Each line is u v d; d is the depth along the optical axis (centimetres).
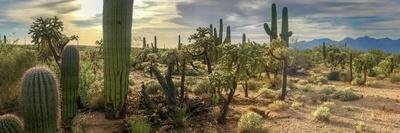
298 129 1159
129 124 1027
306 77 3045
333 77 2939
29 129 672
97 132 1006
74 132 942
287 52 1697
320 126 1203
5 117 684
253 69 1327
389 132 1145
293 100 1695
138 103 1354
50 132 686
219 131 1087
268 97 1767
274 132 1120
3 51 1255
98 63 2244
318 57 5016
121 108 1157
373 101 1720
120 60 1144
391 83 2645
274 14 2747
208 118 1192
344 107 1538
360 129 1143
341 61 3922
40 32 1220
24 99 664
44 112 668
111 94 1149
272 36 2748
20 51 1195
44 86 668
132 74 2625
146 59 3281
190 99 1426
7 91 1109
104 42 1155
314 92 1962
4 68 1100
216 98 1339
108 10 1145
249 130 1088
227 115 1296
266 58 1920
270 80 2247
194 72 2592
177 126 1094
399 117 1359
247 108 1441
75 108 1061
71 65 1030
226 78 1202
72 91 1035
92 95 1316
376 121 1292
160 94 1572
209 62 1802
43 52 1317
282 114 1367
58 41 1252
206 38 1758
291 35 2697
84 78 1319
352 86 2450
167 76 1207
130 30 1180
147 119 1102
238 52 1247
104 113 1230
